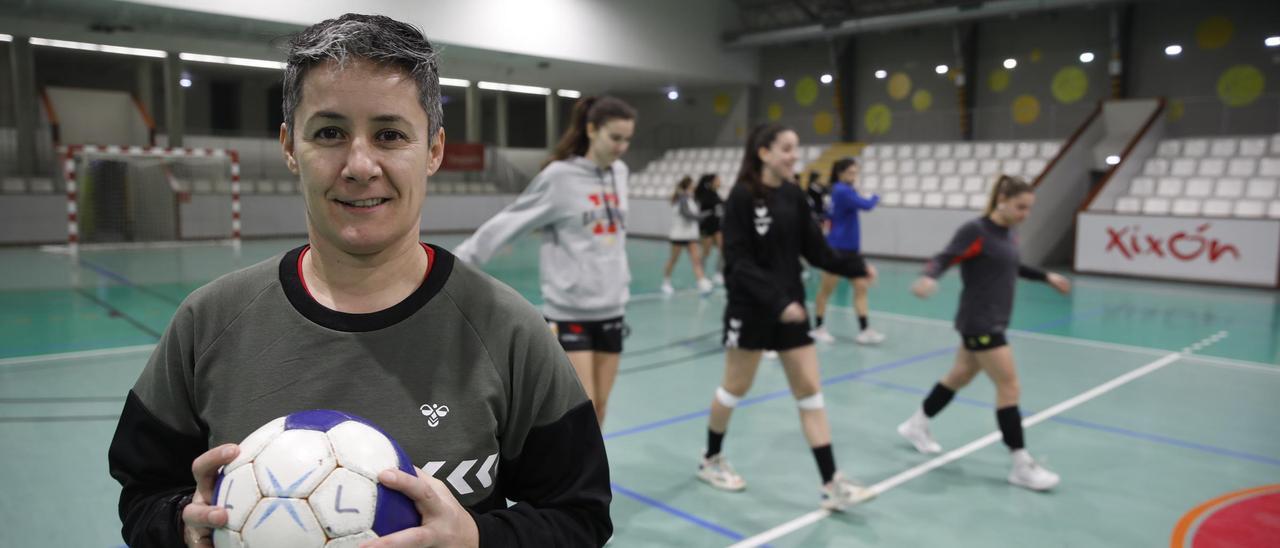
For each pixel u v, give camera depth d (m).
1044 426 5.14
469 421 1.14
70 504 3.73
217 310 1.16
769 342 3.74
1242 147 13.80
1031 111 17.06
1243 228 11.56
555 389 1.24
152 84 22.38
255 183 19.19
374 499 0.98
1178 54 15.21
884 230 15.66
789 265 3.68
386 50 1.05
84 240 17.06
